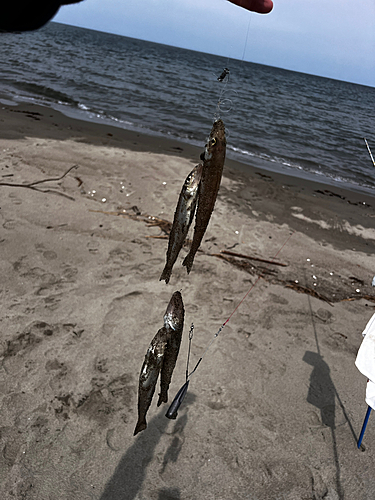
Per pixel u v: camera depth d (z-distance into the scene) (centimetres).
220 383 467
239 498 354
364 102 8006
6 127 1191
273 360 515
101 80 2744
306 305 645
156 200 892
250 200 1048
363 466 399
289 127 2480
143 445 384
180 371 473
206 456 384
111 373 452
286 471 383
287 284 696
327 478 382
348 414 456
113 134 1406
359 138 2636
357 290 723
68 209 773
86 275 605
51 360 454
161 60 6888
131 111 1958
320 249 853
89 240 693
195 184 131
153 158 1158
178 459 377
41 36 6481
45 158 987
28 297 539
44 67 2823
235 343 532
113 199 859
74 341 484
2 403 399
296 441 414
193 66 7000
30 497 331
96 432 388
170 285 621
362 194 1350
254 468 381
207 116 2197
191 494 352
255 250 791
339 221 1031
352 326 613
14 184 819
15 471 346
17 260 604
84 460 364
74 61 3594
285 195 1144
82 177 928
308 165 1641
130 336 507
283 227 926
